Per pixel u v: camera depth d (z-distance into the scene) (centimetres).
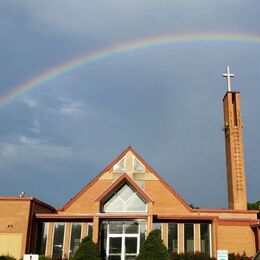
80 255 2714
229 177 4072
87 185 3778
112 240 3123
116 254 3086
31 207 3192
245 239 3231
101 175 3816
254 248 3200
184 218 3328
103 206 3244
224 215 3647
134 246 3098
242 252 3191
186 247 3316
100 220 3175
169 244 3325
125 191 3278
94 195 3747
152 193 3741
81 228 3378
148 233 2912
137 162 3841
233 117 4166
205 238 3344
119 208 3231
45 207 3578
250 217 3616
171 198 3725
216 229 3269
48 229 3388
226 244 3219
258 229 3128
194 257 2981
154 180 3784
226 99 4325
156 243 2695
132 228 3145
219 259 2184
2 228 3097
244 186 3906
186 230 3362
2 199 3169
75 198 3738
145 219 3145
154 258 2630
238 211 3641
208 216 3341
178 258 2981
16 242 3064
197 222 3381
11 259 2898
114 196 3266
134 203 3241
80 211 3694
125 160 3856
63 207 3697
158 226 3378
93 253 2731
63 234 3372
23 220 3119
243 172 3953
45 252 3331
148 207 3148
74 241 3356
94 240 3053
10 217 3127
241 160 3991
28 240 3106
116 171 3822
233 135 4091
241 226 3269
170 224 3378
